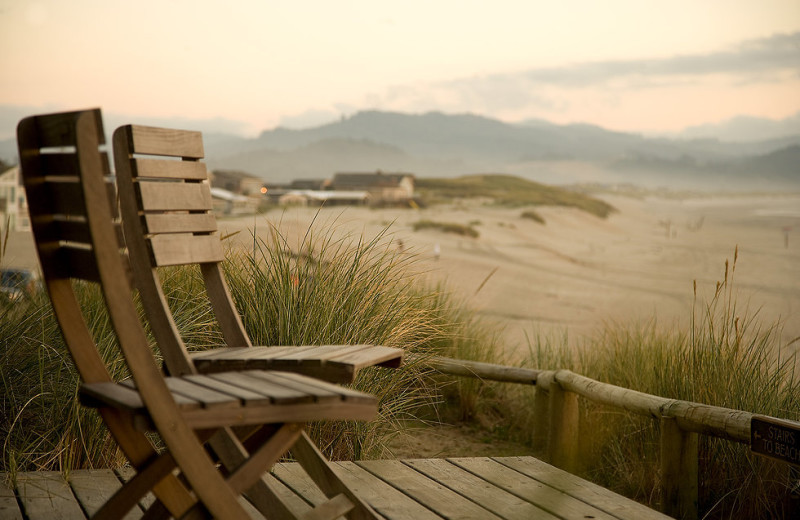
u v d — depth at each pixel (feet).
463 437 16.35
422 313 15.28
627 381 15.80
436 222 222.28
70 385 10.23
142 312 12.27
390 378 13.08
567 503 9.00
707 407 10.89
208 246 8.29
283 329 11.65
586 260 164.35
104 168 5.65
